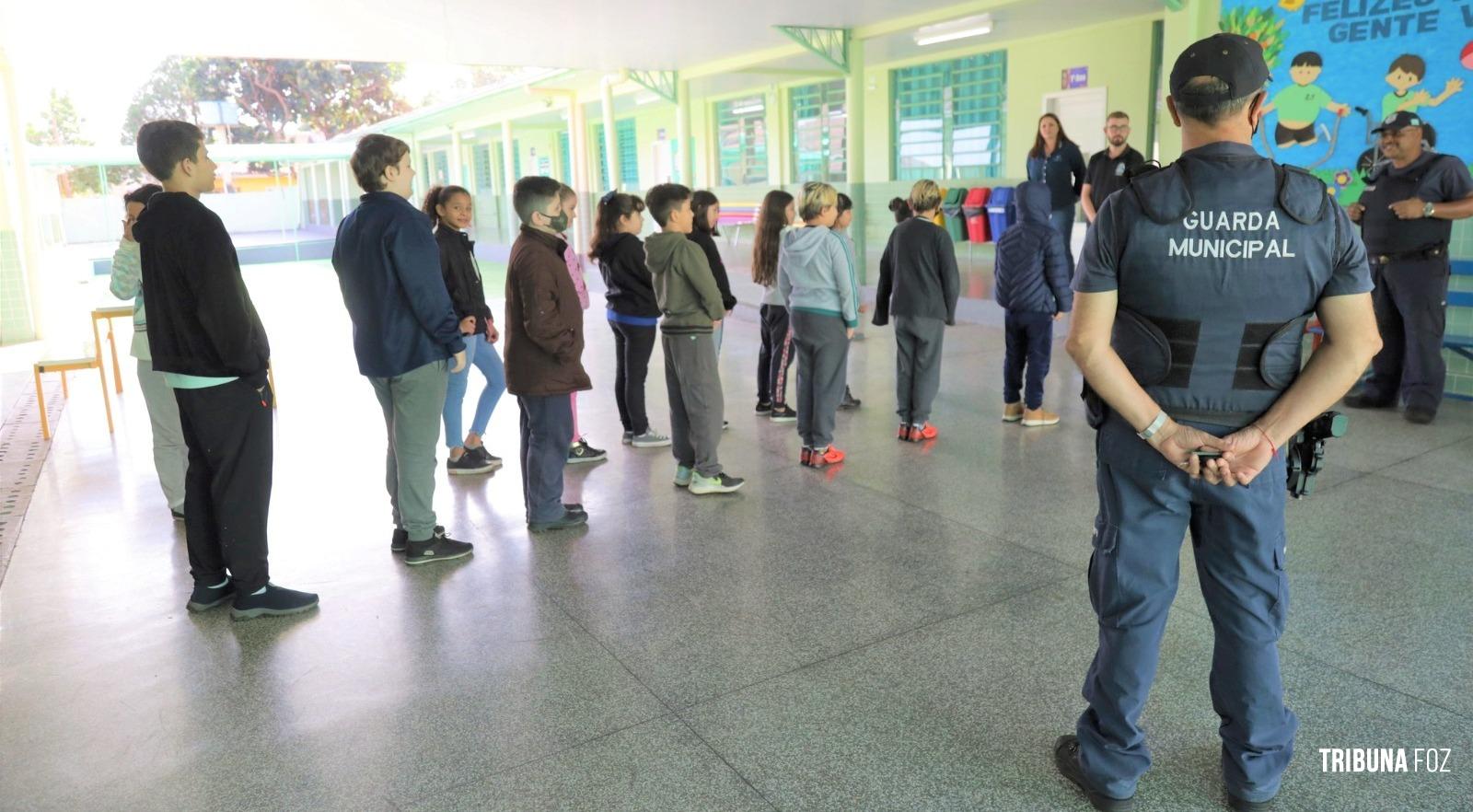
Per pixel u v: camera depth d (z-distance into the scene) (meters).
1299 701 2.67
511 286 3.93
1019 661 2.95
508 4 9.34
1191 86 1.91
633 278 5.27
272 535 4.23
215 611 3.48
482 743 2.60
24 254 10.28
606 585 3.62
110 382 7.82
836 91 16.89
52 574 3.88
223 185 30.78
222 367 3.15
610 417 6.25
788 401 6.76
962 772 2.41
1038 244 5.39
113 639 3.28
